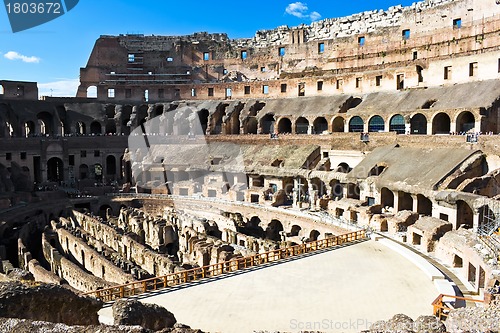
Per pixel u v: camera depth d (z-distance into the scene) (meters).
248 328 22.86
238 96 103.81
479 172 53.94
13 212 62.81
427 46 82.56
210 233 53.97
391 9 92.50
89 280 37.22
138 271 38.62
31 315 17.02
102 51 112.19
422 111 69.25
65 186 85.44
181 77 114.69
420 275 32.31
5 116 88.56
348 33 99.19
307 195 67.25
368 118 77.00
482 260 30.14
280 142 84.94
